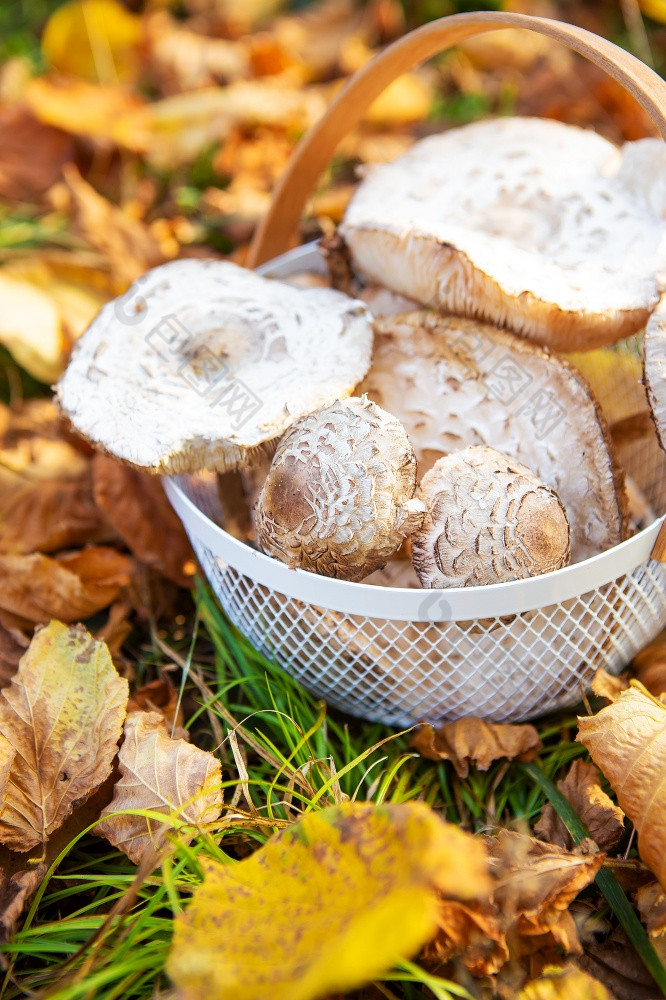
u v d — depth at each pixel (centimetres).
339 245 57
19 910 47
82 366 54
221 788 49
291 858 44
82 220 77
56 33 97
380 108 91
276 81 100
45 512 63
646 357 49
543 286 51
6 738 50
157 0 113
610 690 51
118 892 49
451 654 50
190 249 81
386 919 38
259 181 88
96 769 50
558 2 108
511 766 53
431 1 105
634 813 47
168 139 89
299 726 53
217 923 43
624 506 53
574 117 89
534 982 45
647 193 56
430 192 58
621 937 47
